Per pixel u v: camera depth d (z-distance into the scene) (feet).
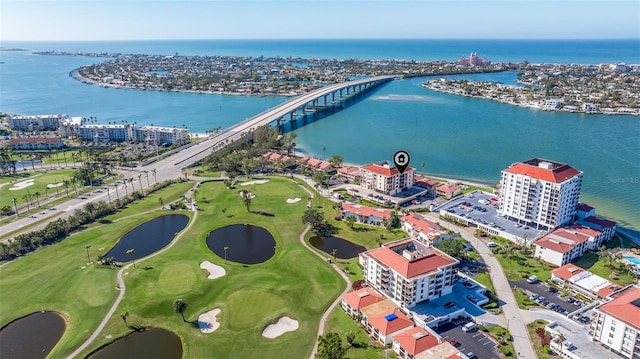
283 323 483.51
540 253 608.60
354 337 449.06
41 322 490.90
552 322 464.65
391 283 513.04
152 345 451.53
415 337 421.18
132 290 542.16
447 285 519.19
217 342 452.35
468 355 424.87
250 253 641.40
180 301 487.20
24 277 573.74
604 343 425.28
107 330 471.21
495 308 500.74
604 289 517.14
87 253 637.30
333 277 569.23
